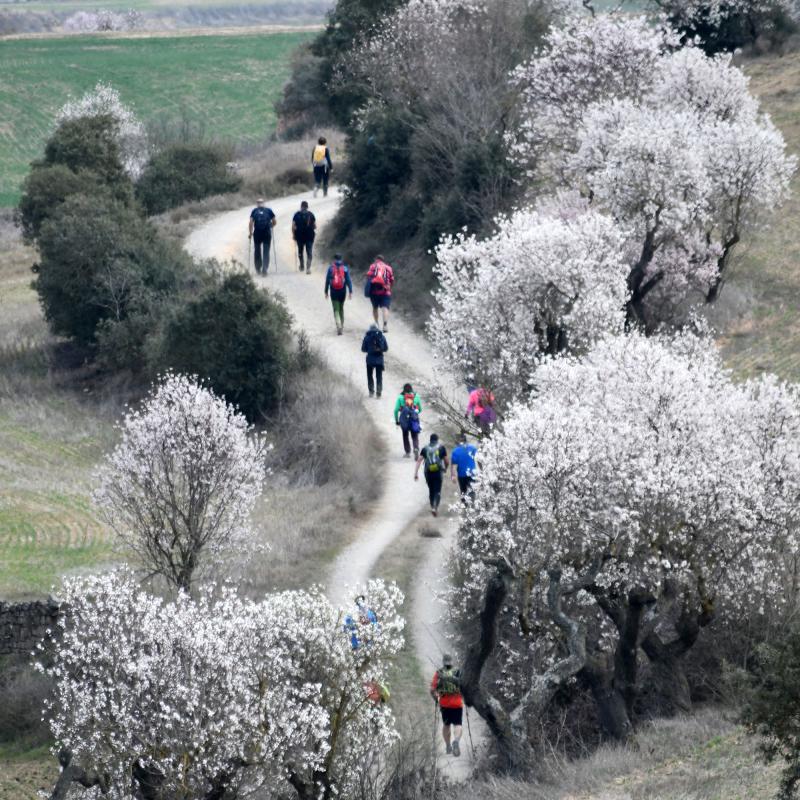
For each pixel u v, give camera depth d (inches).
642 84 6860.2
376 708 3080.7
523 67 7455.7
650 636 3373.5
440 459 4655.5
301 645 3009.4
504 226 4906.5
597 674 3248.0
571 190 6363.2
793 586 3457.2
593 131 5890.8
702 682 3476.9
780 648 2635.3
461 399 5649.6
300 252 7180.1
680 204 5305.1
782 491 3388.3
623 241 4894.2
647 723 3196.4
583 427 3297.2
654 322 5526.6
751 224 6205.7
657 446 3326.8
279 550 4448.8
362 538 4564.5
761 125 6373.0
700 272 5580.7
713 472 3238.2
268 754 2881.4
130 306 6756.9
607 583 3307.1
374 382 5816.9
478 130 7224.4
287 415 5679.1
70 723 3070.9
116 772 2962.6
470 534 3646.7
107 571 4448.8
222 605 3014.3
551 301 4630.9
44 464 5664.4
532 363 4507.9
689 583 3316.9
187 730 2861.7
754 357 5290.4
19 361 7012.8
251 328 5866.1
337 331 6387.8
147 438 4109.3
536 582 3437.5
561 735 3348.9
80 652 3070.9
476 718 3565.5
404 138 7583.7
